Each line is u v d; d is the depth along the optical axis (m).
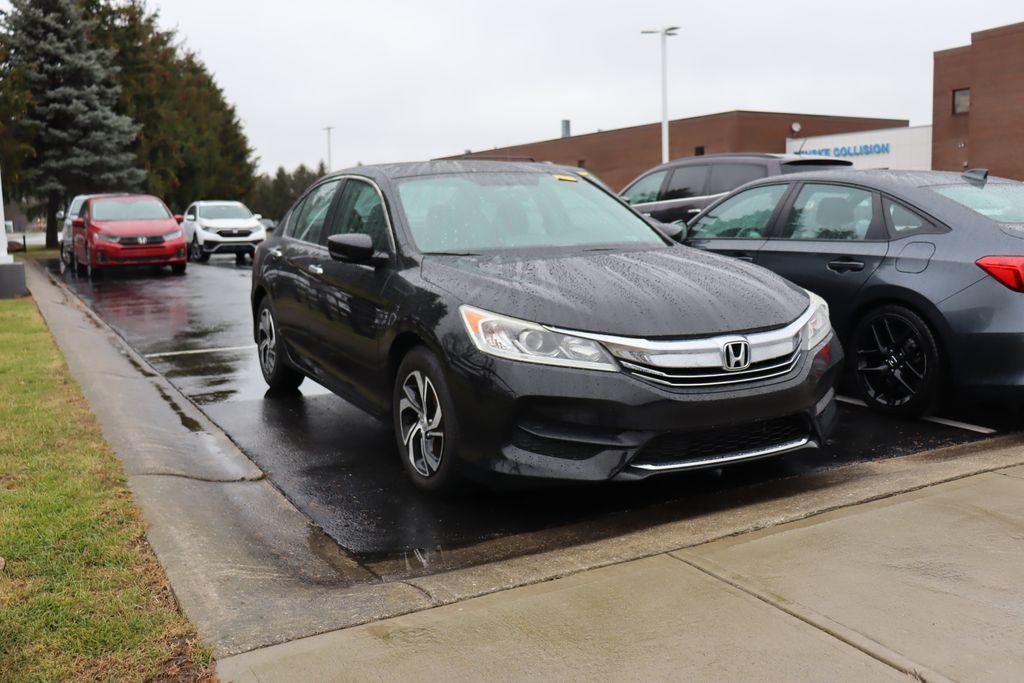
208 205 25.33
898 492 3.98
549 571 3.29
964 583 3.06
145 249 18.50
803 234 6.23
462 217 5.05
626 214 5.54
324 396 6.78
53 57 32.75
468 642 2.78
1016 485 3.99
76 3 32.91
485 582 3.22
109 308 13.03
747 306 4.12
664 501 4.21
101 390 6.38
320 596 3.19
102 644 2.76
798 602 2.96
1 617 2.90
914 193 5.65
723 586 3.10
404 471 4.87
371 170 5.63
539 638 2.79
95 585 3.16
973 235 5.23
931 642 2.69
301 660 2.69
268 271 6.52
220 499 4.36
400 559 3.68
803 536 3.51
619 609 2.96
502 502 4.32
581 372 3.78
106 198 19.75
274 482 4.72
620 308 3.94
